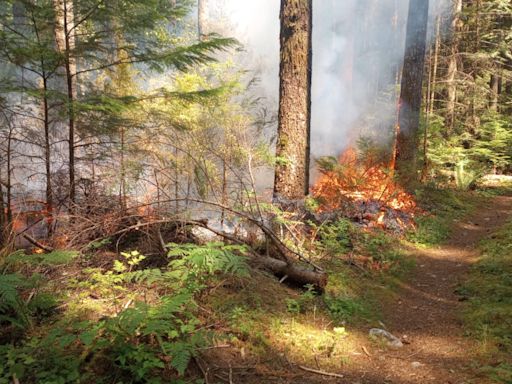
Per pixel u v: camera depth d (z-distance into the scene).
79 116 5.68
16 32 5.17
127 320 3.14
